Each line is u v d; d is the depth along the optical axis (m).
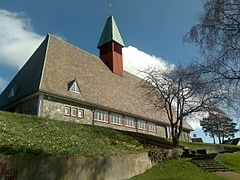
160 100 32.84
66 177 14.23
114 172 17.33
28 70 35.12
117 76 45.72
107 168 16.88
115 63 46.38
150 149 23.45
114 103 38.00
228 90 14.34
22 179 12.43
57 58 35.19
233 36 13.91
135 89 47.19
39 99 28.59
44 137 17.66
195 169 20.67
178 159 23.97
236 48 13.88
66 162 14.44
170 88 30.67
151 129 44.19
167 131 47.94
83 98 32.91
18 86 34.03
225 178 18.78
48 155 14.03
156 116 45.94
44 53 34.22
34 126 20.05
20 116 21.67
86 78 37.12
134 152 20.95
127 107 40.16
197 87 15.29
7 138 15.17
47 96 29.25
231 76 14.12
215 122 30.11
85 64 39.94
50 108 29.17
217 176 19.08
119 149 20.75
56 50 36.38
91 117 33.41
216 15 14.34
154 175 19.16
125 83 46.22
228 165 22.92
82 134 21.81
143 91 48.00
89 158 15.82
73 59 38.22
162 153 23.20
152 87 32.12
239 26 13.85
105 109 35.56
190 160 23.30
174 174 19.22
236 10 13.98
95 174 15.93
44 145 15.76
